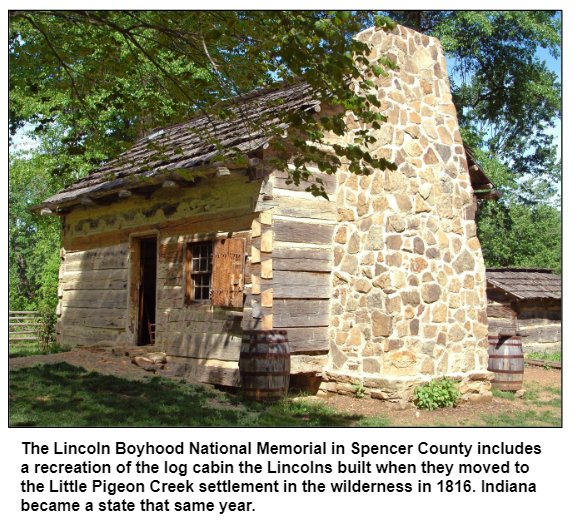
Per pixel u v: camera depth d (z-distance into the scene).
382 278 8.91
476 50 20.98
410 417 8.14
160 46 7.52
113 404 7.28
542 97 23.66
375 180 9.25
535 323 17.36
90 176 14.14
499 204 25.83
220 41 7.12
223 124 11.17
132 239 11.89
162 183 9.95
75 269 13.55
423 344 9.11
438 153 9.85
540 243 27.98
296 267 9.27
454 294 9.70
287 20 5.55
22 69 8.23
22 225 39.47
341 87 5.73
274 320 8.94
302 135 9.20
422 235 9.36
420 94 9.80
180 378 9.59
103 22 6.93
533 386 11.63
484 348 10.06
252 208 9.11
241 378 8.54
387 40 9.50
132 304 11.76
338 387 9.35
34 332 18.25
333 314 9.66
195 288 10.36
